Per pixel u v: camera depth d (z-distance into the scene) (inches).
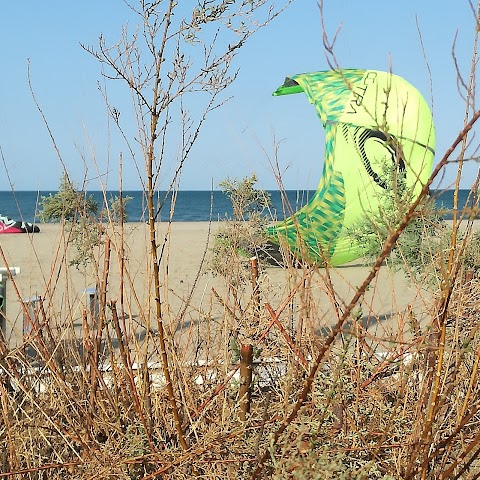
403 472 171.5
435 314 159.8
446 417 186.4
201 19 154.3
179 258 847.7
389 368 211.5
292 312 230.1
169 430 196.4
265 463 161.5
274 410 199.3
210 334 242.4
